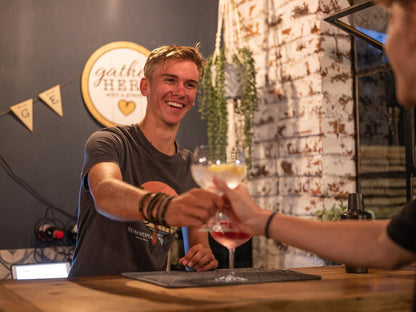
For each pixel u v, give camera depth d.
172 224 1.12
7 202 3.26
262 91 3.35
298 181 2.98
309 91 2.89
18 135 3.32
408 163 2.60
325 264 2.71
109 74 3.53
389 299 1.03
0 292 1.06
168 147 1.84
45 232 3.21
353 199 1.46
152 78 1.82
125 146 1.70
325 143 2.80
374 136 2.76
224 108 3.22
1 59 3.32
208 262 1.47
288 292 1.04
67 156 3.42
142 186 1.72
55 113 3.41
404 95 0.89
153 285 1.15
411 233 0.99
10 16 3.36
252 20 3.46
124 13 3.61
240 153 1.19
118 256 1.63
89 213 1.65
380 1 0.93
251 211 1.15
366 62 2.80
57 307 0.89
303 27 2.94
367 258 1.04
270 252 3.23
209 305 0.90
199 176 1.16
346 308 0.99
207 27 3.80
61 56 3.45
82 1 3.52
